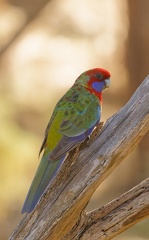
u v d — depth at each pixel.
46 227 5.91
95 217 6.09
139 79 18.11
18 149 14.34
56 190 5.93
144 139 18.45
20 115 20.92
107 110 21.88
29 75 23.53
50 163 6.09
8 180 14.45
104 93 22.55
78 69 24.94
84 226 6.09
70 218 5.93
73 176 5.91
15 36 24.00
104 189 18.98
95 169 5.87
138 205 6.02
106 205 6.09
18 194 14.98
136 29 17.67
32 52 24.77
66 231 6.02
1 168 14.30
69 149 6.17
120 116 5.90
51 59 25.14
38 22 26.27
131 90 18.25
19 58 23.86
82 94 6.92
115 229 6.08
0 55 23.06
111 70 23.94
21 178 14.59
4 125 14.47
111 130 5.89
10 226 15.45
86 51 25.59
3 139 14.24
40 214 5.93
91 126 6.66
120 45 24.38
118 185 19.09
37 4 26.23
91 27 26.52
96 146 5.92
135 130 5.78
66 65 25.03
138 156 18.92
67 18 26.81
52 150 6.20
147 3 17.48
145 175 19.09
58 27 26.58
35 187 5.93
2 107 15.18
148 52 17.83
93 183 5.86
